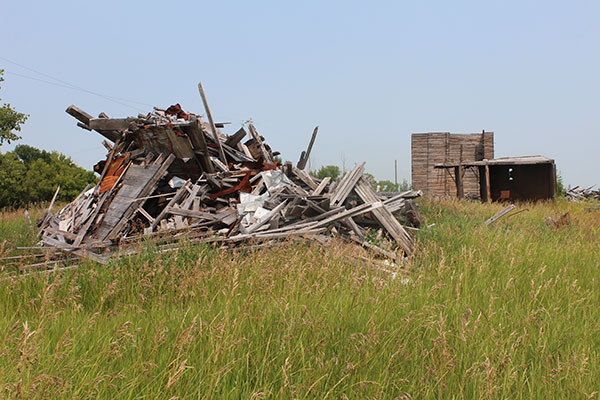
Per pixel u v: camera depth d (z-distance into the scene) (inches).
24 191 1791.3
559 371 138.6
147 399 115.5
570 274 277.9
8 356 129.5
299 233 348.5
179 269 249.4
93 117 527.8
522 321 183.5
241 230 352.2
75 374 121.4
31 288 232.2
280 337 152.2
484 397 122.6
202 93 517.3
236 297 194.4
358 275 255.8
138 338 149.3
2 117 1146.7
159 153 471.2
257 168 491.8
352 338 148.3
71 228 423.2
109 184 449.1
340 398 122.8
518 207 908.0
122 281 236.5
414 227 451.8
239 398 123.8
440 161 1432.1
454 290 230.8
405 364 143.1
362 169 481.4
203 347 144.3
